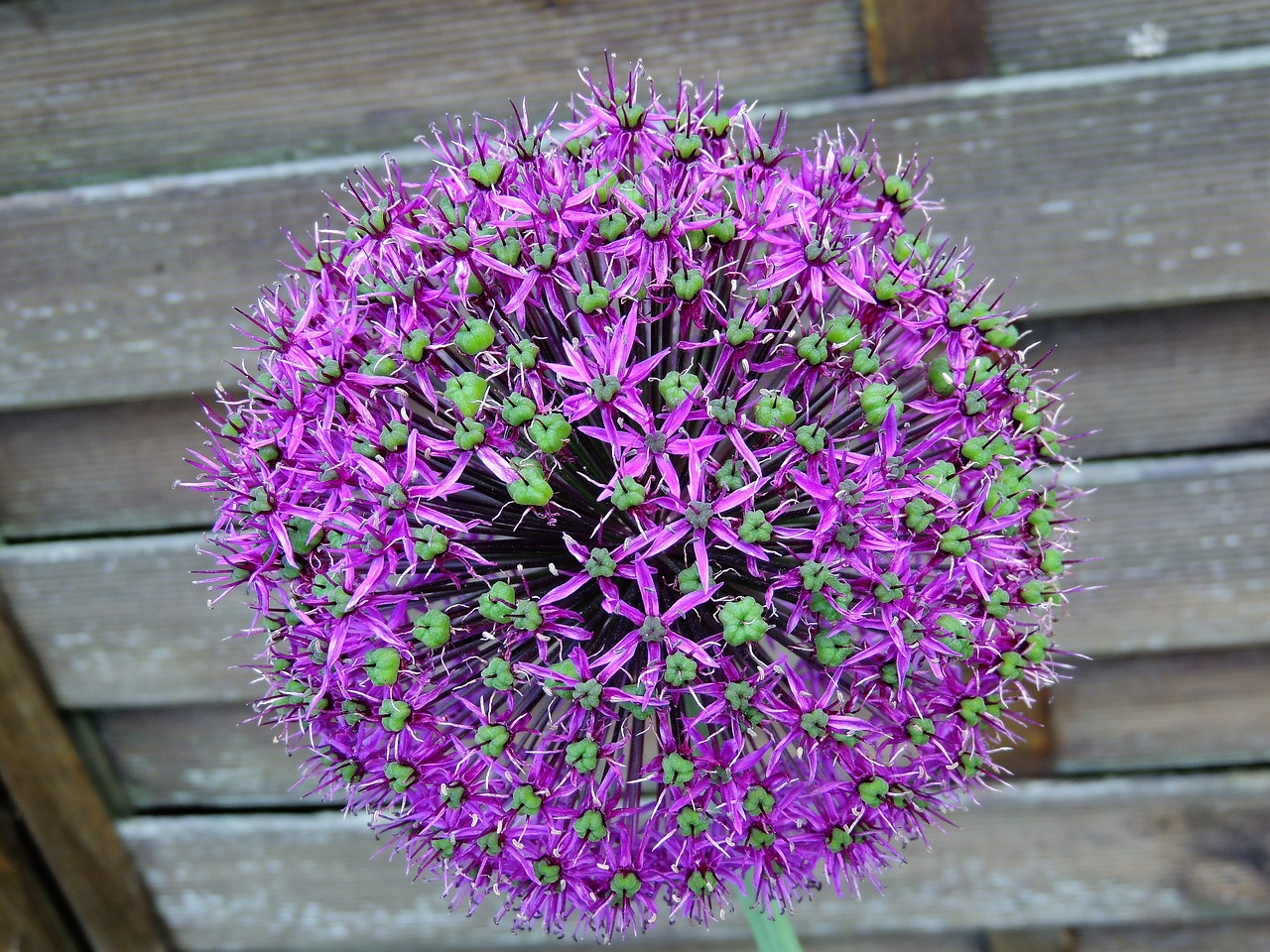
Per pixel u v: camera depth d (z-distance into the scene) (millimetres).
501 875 436
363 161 582
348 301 427
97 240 592
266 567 426
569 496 431
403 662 416
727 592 433
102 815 664
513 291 420
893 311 427
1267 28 549
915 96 561
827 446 407
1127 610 615
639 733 433
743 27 563
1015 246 576
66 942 684
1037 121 561
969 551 421
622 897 432
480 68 572
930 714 434
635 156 433
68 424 626
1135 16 553
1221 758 646
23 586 629
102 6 563
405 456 411
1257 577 606
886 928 672
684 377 402
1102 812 647
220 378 609
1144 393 603
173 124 584
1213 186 563
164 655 638
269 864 672
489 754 410
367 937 684
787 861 429
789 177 431
